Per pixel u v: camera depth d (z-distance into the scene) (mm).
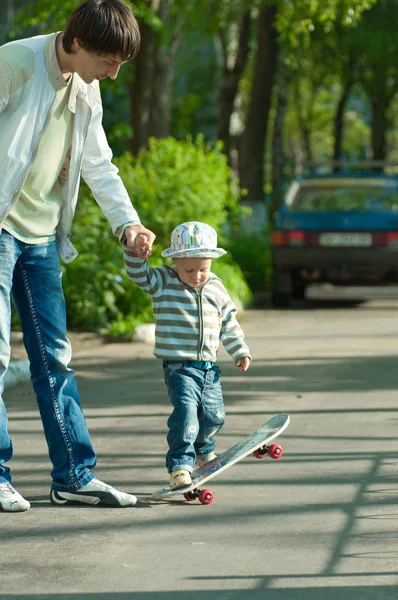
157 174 29984
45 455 14266
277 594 8555
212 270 33750
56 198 11461
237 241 42156
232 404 18031
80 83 11062
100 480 12750
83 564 9375
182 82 102000
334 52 74188
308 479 12727
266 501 11672
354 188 38062
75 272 28031
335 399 18453
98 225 28344
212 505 11508
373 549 9797
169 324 11711
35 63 10734
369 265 36500
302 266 36875
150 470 13297
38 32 51188
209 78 98500
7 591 8664
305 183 38906
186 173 30031
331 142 125875
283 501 11664
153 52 39469
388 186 38219
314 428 15883
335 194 37906
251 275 40906
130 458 13984
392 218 36500
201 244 11492
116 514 11148
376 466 13383
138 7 37938
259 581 8883
